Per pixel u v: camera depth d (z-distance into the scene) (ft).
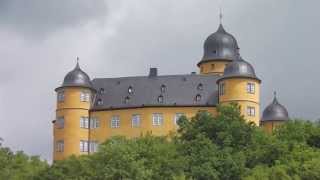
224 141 440.04
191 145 434.30
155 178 397.39
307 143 456.04
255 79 522.88
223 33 592.19
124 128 531.50
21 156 497.46
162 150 422.41
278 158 421.18
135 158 409.49
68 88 537.24
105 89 552.41
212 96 532.73
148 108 529.86
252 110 519.19
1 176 451.94
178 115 528.22
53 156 536.42
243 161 414.00
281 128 473.26
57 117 538.88
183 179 383.04
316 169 388.98
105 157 412.77
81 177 405.39
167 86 544.21
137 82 552.82
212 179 398.01
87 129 537.24
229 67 525.75
